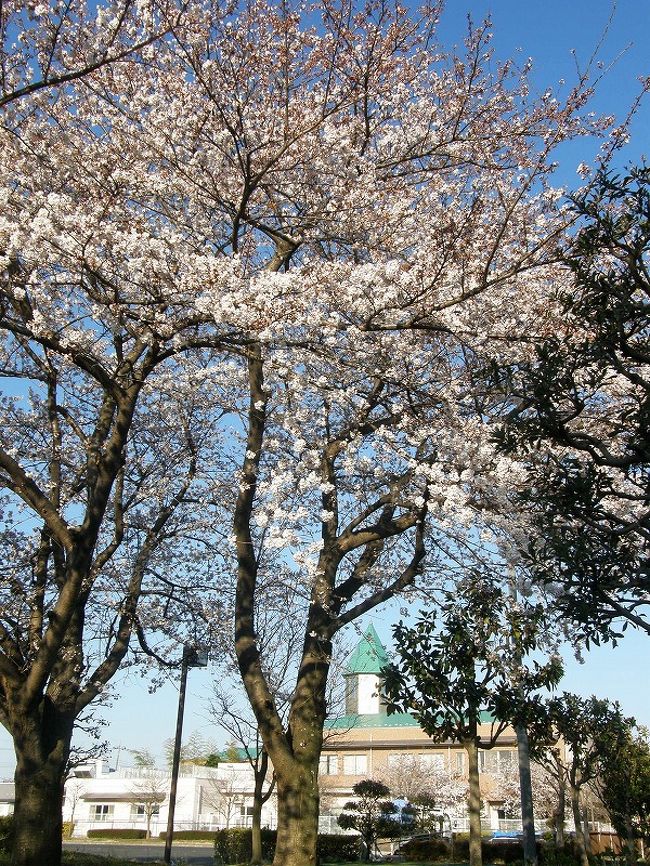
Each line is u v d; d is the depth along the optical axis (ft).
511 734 137.18
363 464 30.27
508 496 28.14
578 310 20.86
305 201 34.09
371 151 35.14
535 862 41.73
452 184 35.27
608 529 19.44
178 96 31.04
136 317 28.07
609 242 20.84
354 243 33.50
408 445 31.53
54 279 29.01
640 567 18.69
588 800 83.71
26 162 30.68
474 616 26.40
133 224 29.07
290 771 31.60
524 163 33.24
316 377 29.60
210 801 150.51
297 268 28.84
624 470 20.26
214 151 31.48
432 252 30.73
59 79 25.05
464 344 30.45
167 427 43.88
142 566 41.86
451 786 126.72
